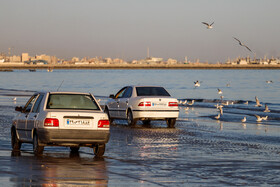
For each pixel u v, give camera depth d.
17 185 11.44
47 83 115.69
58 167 14.13
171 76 184.25
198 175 13.15
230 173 13.46
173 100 27.64
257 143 20.33
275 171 13.80
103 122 16.25
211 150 18.05
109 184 11.84
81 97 17.09
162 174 13.24
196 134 23.70
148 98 27.45
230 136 22.95
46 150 17.97
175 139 21.53
